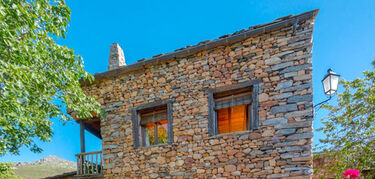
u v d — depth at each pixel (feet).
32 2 15.92
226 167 18.88
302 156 17.01
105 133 23.85
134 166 21.99
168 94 22.09
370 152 21.68
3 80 13.55
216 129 20.51
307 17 17.99
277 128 17.99
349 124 22.74
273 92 18.58
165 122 22.45
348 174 14.19
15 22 14.65
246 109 20.08
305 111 17.48
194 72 21.49
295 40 18.56
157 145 21.57
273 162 17.66
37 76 16.42
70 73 19.06
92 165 24.07
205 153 19.75
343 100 24.31
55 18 17.57
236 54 20.25
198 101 20.86
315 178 25.02
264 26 19.58
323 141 24.08
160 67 22.93
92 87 25.53
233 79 20.01
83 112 21.48
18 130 19.76
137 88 23.50
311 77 17.76
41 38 17.54
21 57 15.10
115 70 23.93
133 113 23.17
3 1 13.60
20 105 16.29
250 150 18.44
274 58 18.95
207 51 21.30
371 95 21.72
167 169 20.72
